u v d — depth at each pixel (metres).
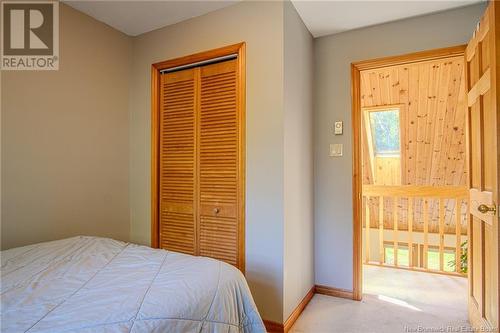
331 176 2.51
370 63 2.37
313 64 2.57
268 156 1.94
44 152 1.94
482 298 1.73
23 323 0.82
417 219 4.21
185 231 2.29
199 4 2.09
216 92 2.16
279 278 1.89
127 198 2.53
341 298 2.44
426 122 3.59
